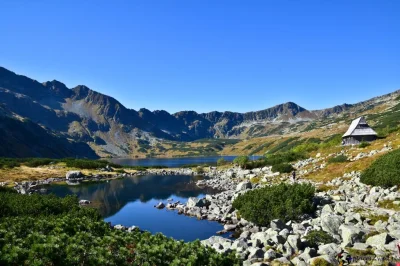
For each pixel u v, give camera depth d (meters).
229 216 28.33
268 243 16.72
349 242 15.35
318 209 25.28
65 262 10.52
